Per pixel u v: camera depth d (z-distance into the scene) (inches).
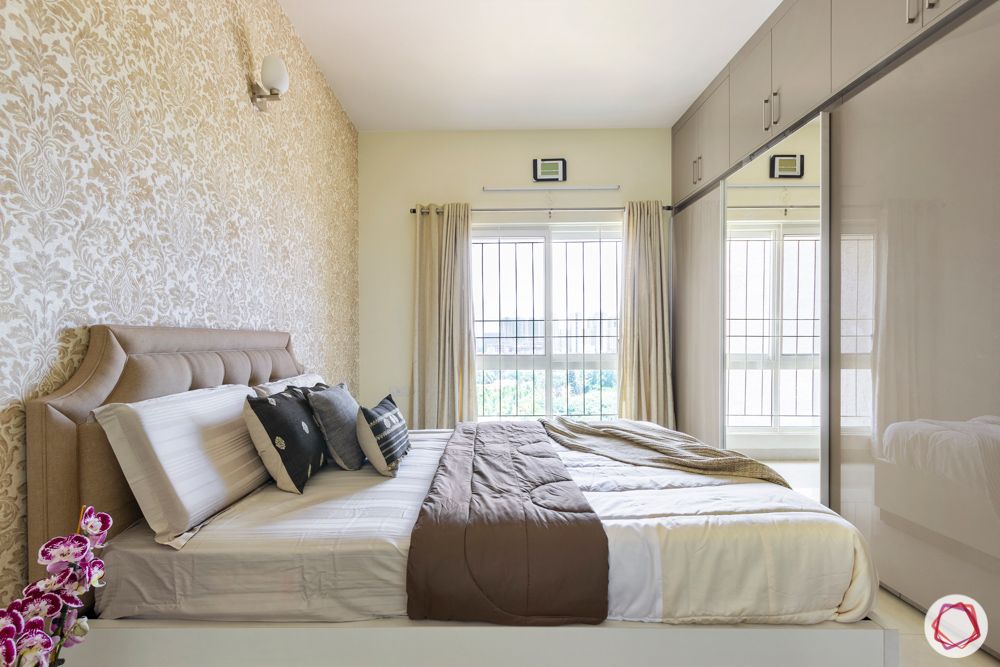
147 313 58.8
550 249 163.2
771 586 48.2
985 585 58.5
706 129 135.0
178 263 64.8
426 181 162.4
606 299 163.8
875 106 74.5
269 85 84.4
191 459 51.5
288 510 55.9
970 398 59.7
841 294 82.2
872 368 75.5
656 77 129.3
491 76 127.6
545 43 113.1
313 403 70.6
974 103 58.7
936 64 63.7
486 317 163.8
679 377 157.4
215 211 73.9
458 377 157.0
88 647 46.3
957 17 60.7
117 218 53.7
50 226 45.4
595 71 125.7
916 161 67.2
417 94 136.6
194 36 68.2
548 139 161.9
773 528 49.9
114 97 53.1
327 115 129.6
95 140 50.5
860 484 78.4
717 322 130.6
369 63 120.3
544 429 100.8
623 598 48.2
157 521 47.9
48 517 43.8
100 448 46.7
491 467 71.4
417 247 158.2
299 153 109.0
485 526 49.8
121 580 46.9
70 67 47.3
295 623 47.8
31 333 43.8
